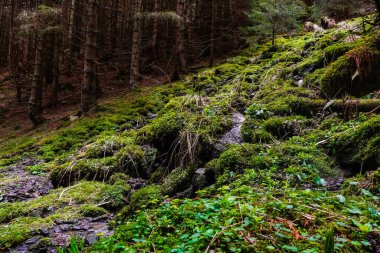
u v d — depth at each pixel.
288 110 6.63
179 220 3.89
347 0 11.78
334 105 5.98
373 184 3.99
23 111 21.66
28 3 31.09
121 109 12.43
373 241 2.90
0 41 36.44
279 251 2.77
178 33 15.57
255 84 9.29
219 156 5.83
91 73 13.76
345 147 4.90
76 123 12.34
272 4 13.61
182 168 6.21
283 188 4.27
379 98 5.77
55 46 20.25
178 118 7.25
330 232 2.32
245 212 3.34
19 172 9.08
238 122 6.89
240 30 17.69
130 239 3.90
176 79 15.14
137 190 6.18
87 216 5.68
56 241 4.79
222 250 2.87
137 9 15.96
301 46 10.79
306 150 5.17
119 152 7.99
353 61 6.40
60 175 7.75
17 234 4.96
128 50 24.98
